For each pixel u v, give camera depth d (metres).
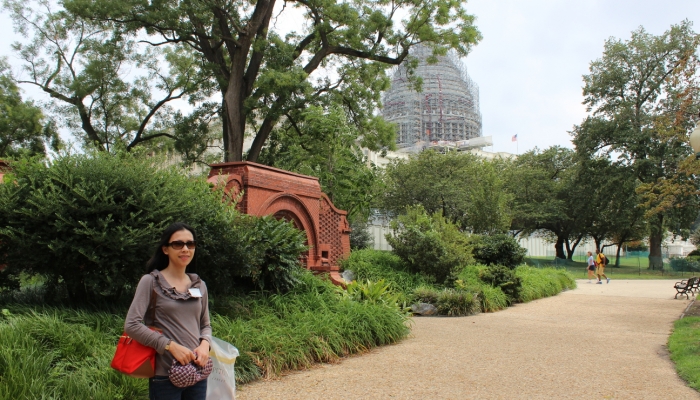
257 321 7.80
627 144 38.41
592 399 5.82
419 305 13.62
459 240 17.03
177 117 27.47
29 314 6.29
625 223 42.47
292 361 7.01
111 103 27.34
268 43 23.61
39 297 7.53
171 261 3.58
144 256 7.07
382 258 16.69
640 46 38.41
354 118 26.03
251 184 11.45
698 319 11.90
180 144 26.50
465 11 23.62
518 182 46.75
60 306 7.02
